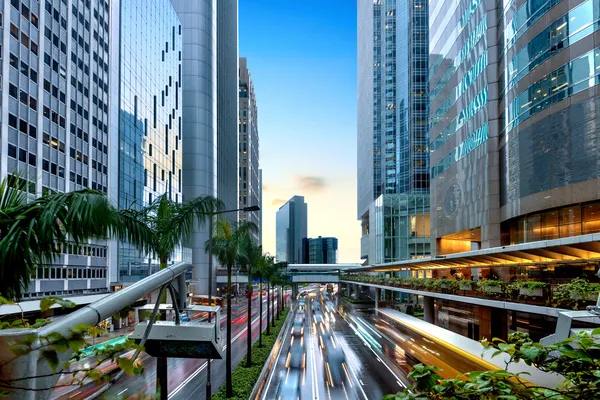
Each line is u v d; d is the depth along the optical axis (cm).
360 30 13925
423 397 376
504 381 367
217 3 12250
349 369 3566
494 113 3891
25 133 3519
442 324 4578
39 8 3756
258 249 3781
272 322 6009
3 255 561
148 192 6900
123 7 5947
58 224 587
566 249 2150
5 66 3262
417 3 9275
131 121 6178
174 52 8681
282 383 3119
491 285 2372
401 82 9719
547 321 2573
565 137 2783
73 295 4159
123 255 5622
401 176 9519
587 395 339
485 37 3994
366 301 10012
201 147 9538
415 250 8612
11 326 338
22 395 272
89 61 4778
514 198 3441
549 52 2955
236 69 15688
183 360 3738
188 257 8781
